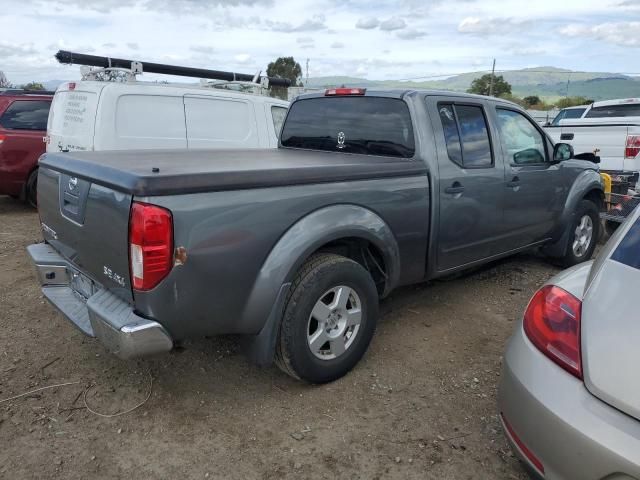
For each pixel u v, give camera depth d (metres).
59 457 2.56
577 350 1.94
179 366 3.43
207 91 7.09
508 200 4.41
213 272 2.61
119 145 6.40
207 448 2.66
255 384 3.25
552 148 5.05
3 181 8.24
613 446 1.71
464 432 2.83
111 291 2.75
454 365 3.53
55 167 3.16
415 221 3.63
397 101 3.85
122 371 3.35
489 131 4.25
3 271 5.27
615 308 1.91
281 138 4.84
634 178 6.81
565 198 5.21
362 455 2.64
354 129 4.14
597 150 8.35
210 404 3.04
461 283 5.12
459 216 3.96
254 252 2.75
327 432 2.81
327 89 4.39
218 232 2.60
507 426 2.19
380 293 3.73
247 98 7.48
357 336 3.32
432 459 2.62
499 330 4.10
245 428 2.83
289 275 2.88
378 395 3.16
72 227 2.98
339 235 3.09
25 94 8.41
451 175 3.84
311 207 2.99
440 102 3.91
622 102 10.88
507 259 5.89
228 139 7.27
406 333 4.00
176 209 2.46
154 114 6.65
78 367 3.39
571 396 1.88
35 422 2.82
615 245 2.15
